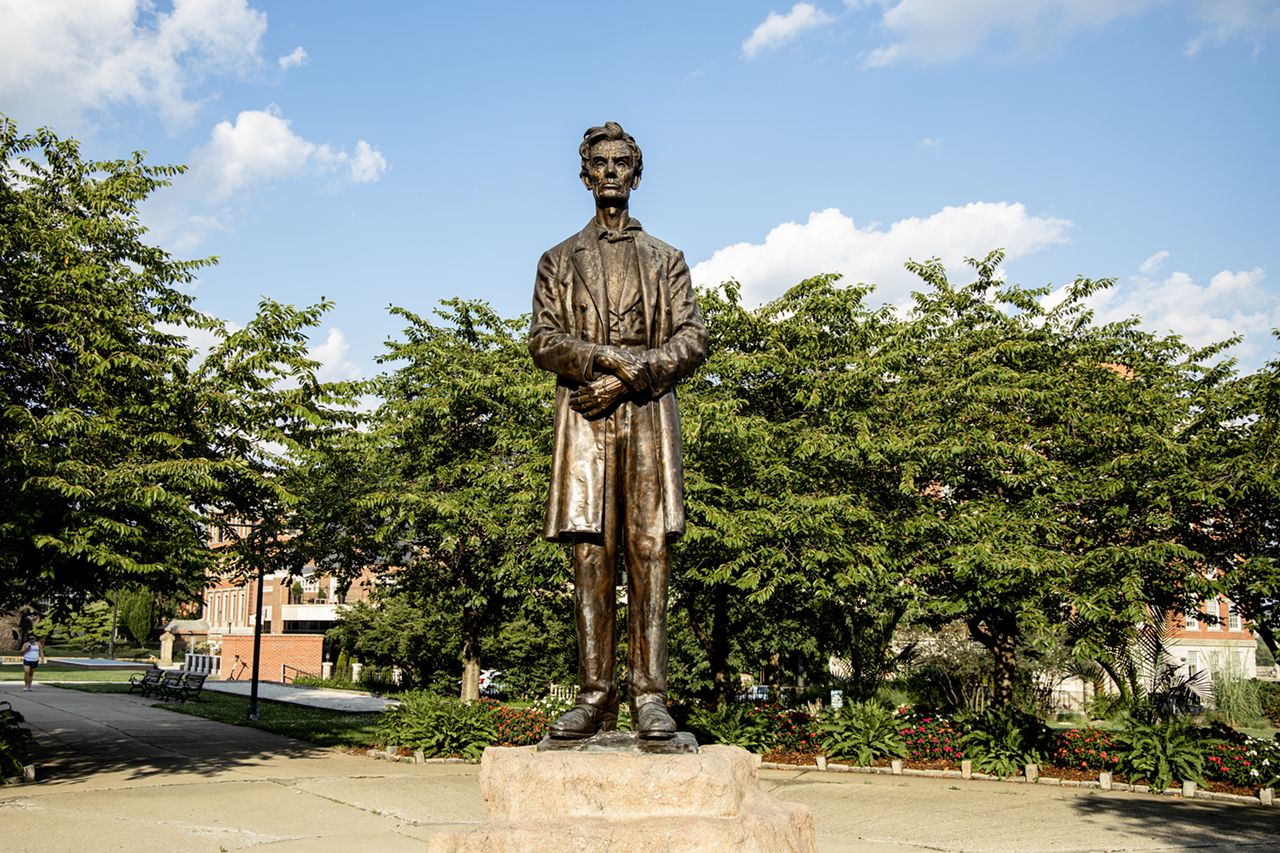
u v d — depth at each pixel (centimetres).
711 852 392
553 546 1418
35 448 1075
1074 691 2597
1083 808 1108
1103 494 1307
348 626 3228
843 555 1302
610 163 537
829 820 1030
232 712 2242
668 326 530
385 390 1825
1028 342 1561
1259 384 1334
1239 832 972
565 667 3008
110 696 2683
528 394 1528
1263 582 1154
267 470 1362
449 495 1591
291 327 1316
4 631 5281
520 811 425
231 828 909
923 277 1711
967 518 1395
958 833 961
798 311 1531
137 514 1166
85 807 1001
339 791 1145
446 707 1527
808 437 1373
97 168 1335
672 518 495
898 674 2273
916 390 1503
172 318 1358
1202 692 2270
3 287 1139
